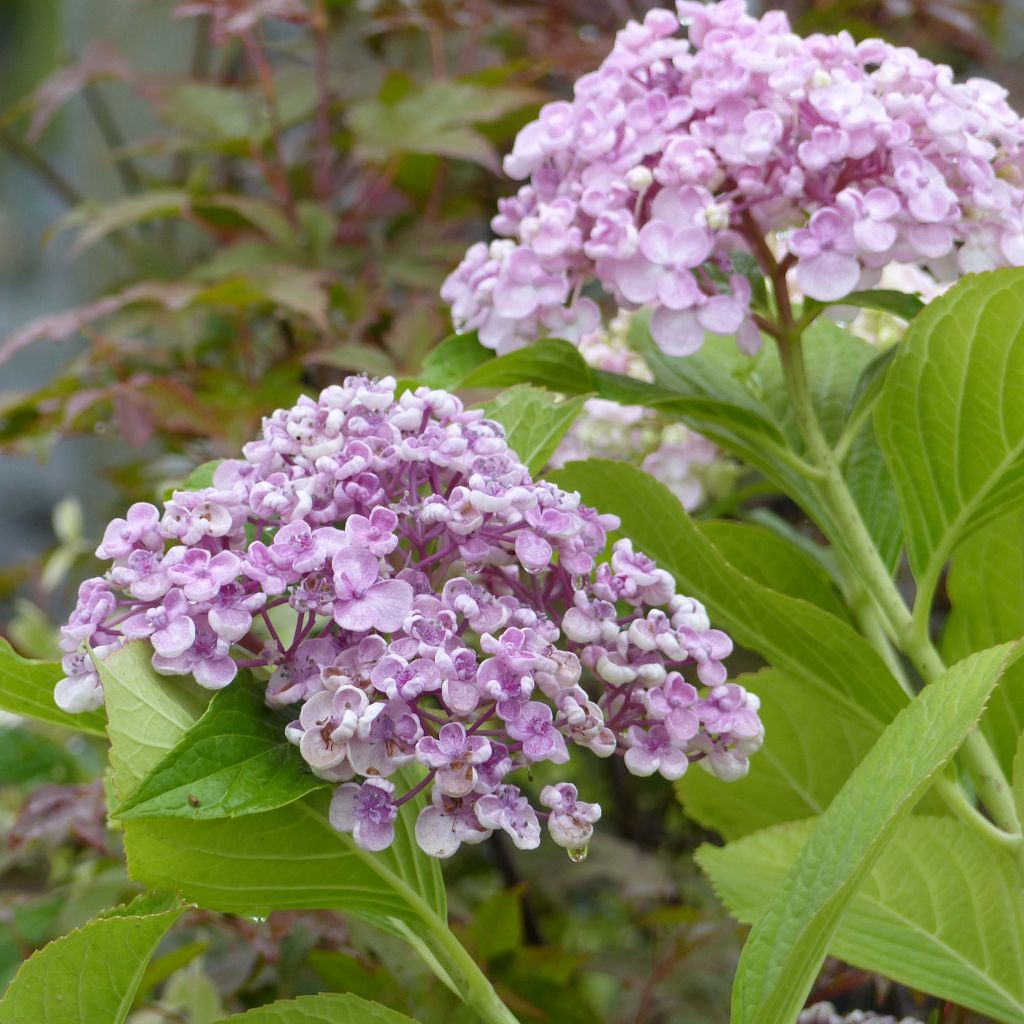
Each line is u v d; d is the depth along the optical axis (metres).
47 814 0.94
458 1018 0.88
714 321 0.74
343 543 0.64
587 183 0.76
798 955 0.66
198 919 0.89
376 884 0.67
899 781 0.66
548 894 1.17
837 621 0.75
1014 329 0.72
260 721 0.63
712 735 0.66
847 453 0.83
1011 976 0.75
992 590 0.81
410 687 0.61
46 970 0.64
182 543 0.65
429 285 1.18
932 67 0.76
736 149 0.74
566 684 0.64
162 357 1.14
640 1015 0.96
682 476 0.92
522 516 0.65
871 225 0.73
